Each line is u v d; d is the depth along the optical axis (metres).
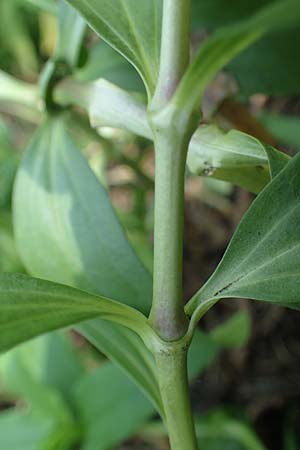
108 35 0.15
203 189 0.37
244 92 0.25
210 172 0.17
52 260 0.20
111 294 0.19
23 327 0.14
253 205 0.15
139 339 0.18
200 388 0.35
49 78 0.22
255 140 0.17
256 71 0.25
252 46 0.24
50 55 0.35
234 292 0.15
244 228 0.15
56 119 0.22
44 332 0.14
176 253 0.14
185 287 0.36
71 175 0.21
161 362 0.15
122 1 0.15
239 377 0.34
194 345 0.24
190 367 0.24
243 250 0.15
